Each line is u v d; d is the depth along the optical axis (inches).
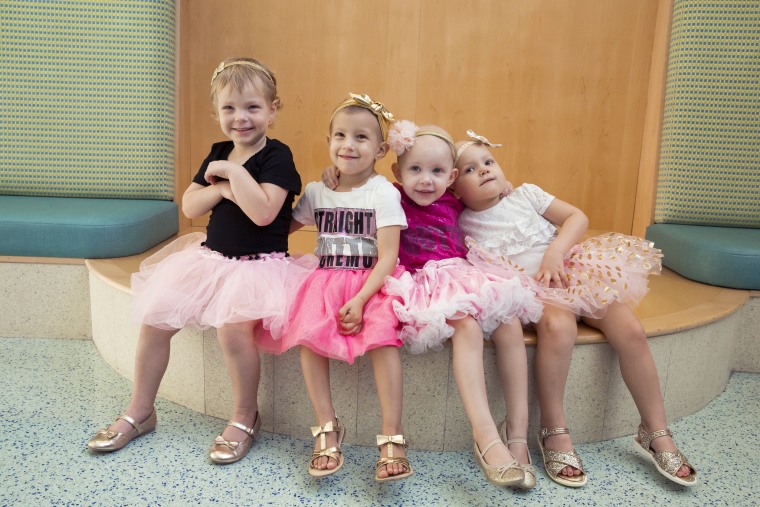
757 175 93.0
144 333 58.2
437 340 54.1
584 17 107.0
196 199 60.7
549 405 56.7
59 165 96.4
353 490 52.3
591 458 58.6
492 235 63.4
